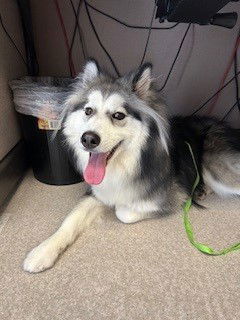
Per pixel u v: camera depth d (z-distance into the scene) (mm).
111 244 1196
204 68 2008
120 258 1129
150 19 1857
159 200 1294
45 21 1874
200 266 1096
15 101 1542
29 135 1597
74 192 1568
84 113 1161
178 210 1392
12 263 1096
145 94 1172
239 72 2018
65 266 1088
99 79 1225
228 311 932
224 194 1527
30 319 902
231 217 1381
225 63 1993
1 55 1471
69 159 1486
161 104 1228
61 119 1310
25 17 1693
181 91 2078
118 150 1147
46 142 1524
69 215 1260
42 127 1488
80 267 1086
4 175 1425
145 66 1138
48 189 1597
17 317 908
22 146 1679
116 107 1104
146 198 1261
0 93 1444
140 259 1125
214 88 2070
